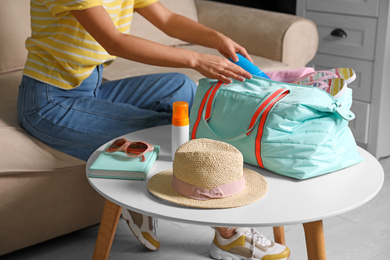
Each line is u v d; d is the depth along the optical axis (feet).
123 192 3.71
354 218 5.93
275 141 3.87
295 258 5.14
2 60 6.84
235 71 4.53
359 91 7.86
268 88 4.23
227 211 3.42
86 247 5.34
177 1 8.51
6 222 4.84
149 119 5.23
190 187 3.54
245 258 4.91
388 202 6.32
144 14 5.71
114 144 4.38
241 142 4.05
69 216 5.21
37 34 5.28
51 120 5.13
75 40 5.07
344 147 4.04
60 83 5.24
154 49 4.64
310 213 3.39
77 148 5.09
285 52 7.62
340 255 5.19
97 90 5.68
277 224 3.29
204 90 4.52
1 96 6.08
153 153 4.23
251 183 3.75
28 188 4.86
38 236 5.10
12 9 6.90
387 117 7.75
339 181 3.84
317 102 3.91
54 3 4.71
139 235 5.14
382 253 5.24
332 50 8.16
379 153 7.83
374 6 7.39
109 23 4.66
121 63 7.45
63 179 5.03
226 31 8.34
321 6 8.15
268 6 9.98
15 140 5.01
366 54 7.66
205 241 5.43
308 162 3.81
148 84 5.89
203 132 4.34
